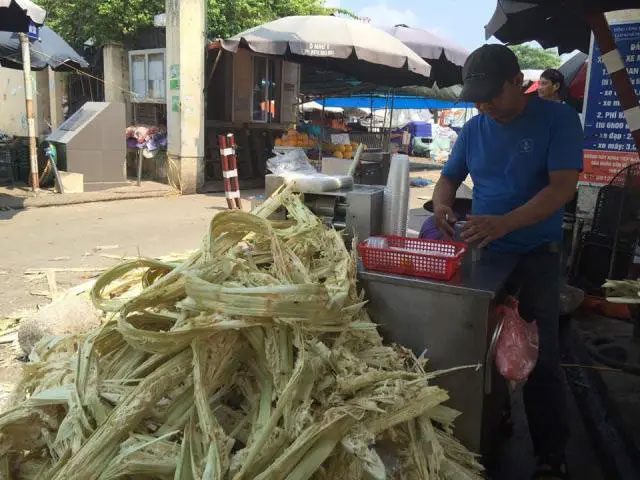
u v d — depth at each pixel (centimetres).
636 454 298
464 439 255
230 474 172
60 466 177
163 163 1366
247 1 1923
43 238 789
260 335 207
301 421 183
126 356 216
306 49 1159
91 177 1211
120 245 759
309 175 363
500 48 273
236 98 1458
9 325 470
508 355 246
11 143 1302
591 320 495
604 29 413
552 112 278
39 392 213
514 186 290
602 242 517
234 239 251
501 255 293
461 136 323
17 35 1151
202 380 192
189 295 202
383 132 1912
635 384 379
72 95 1888
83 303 410
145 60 1478
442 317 251
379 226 341
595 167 602
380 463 182
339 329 226
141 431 184
